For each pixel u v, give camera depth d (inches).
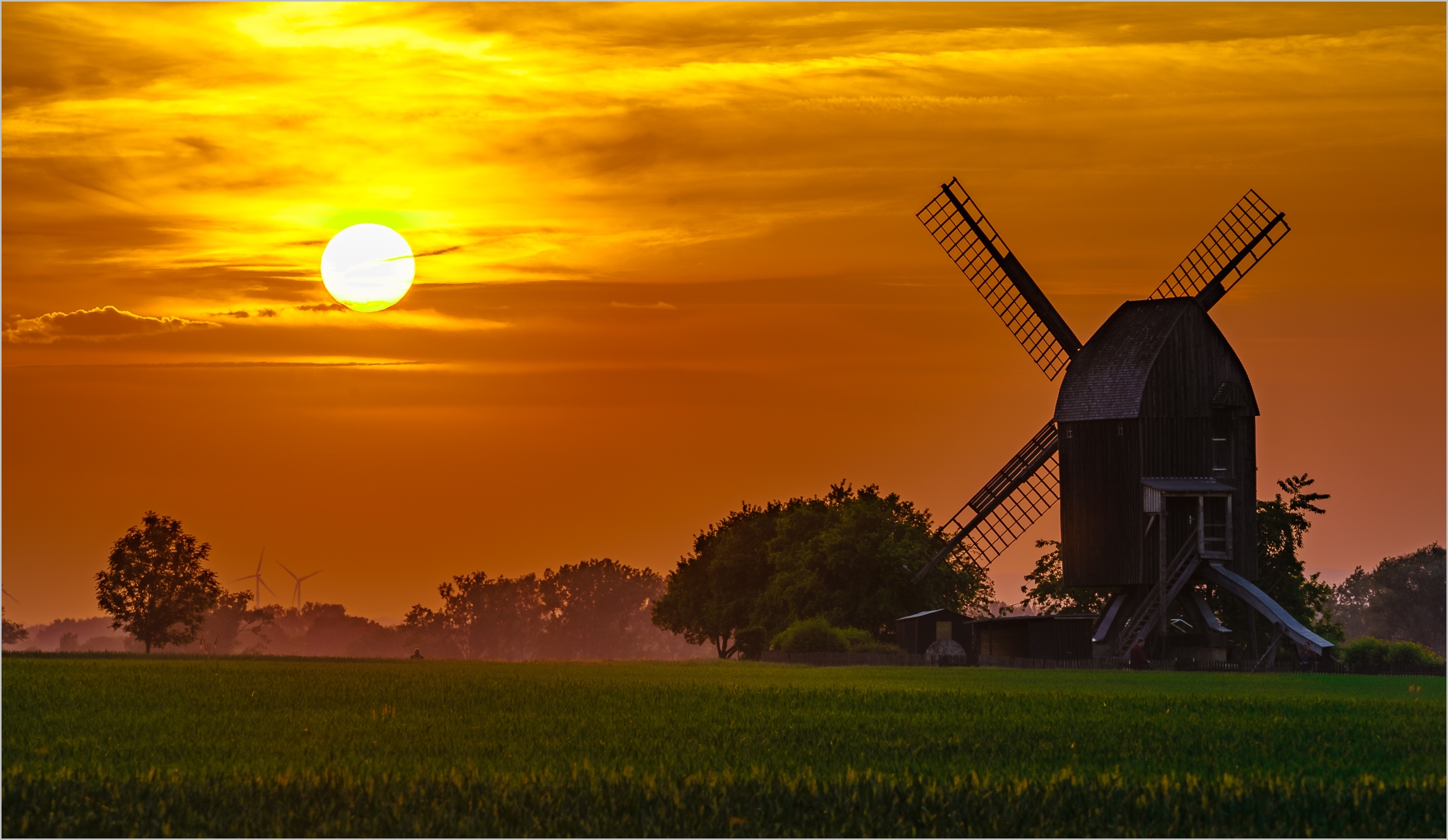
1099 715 6033.5
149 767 4188.0
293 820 3440.0
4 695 7052.2
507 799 3604.8
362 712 6082.7
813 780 3841.0
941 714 6043.3
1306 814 3585.1
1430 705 6673.2
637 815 3479.3
